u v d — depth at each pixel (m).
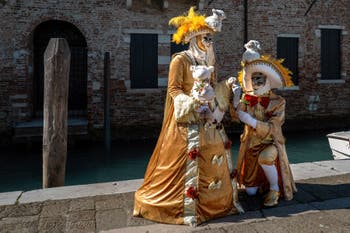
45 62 4.75
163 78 12.17
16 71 11.07
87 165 9.12
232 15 12.82
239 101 3.19
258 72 3.35
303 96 13.82
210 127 3.02
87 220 2.95
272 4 13.25
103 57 11.63
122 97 11.82
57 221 2.93
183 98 2.89
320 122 14.05
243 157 3.55
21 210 3.16
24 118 11.19
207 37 3.05
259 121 3.31
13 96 11.09
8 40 11.02
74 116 12.41
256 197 3.48
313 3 13.42
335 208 3.14
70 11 11.34
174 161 2.93
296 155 10.02
